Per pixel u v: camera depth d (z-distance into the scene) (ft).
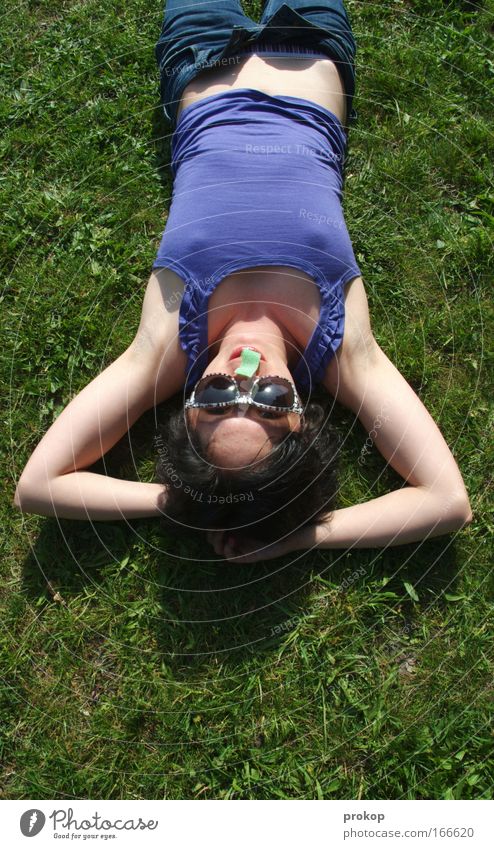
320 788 5.56
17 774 5.68
